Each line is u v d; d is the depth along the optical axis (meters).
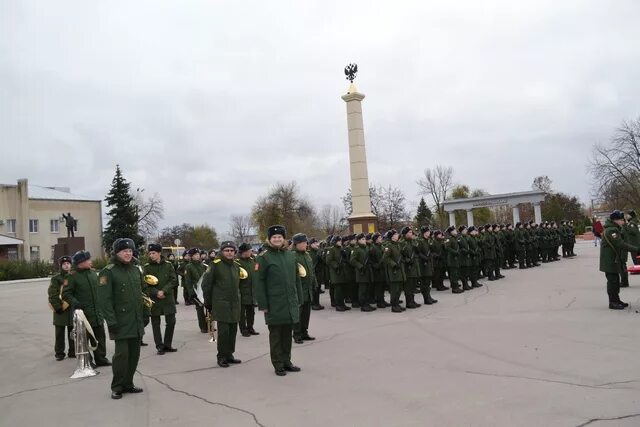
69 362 9.62
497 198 41.69
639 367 6.36
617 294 10.48
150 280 9.59
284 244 7.80
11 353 10.83
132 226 56.31
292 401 6.03
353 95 27.69
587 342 7.83
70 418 5.98
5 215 57.16
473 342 8.46
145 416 5.84
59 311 9.80
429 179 67.50
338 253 14.33
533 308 11.44
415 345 8.62
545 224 25.89
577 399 5.35
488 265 18.23
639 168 43.41
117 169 55.75
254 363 8.37
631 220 15.78
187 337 11.67
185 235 99.94
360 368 7.37
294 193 72.12
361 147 27.75
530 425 4.73
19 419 6.05
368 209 27.56
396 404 5.63
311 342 9.69
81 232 62.94
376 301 14.41
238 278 8.53
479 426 4.80
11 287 32.47
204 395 6.56
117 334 6.74
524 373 6.45
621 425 4.59
